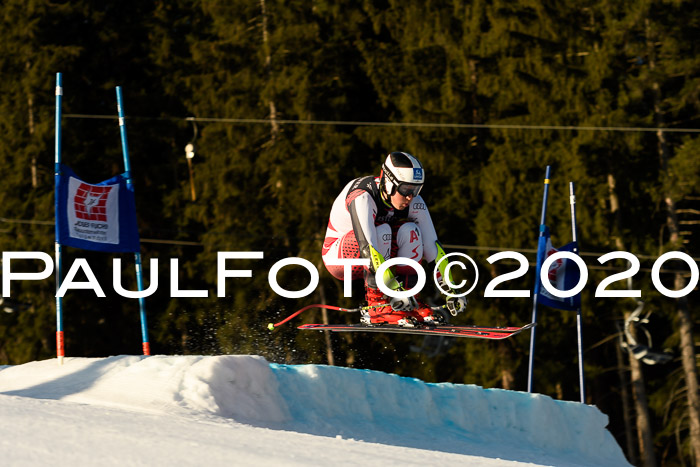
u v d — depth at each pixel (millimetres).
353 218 9188
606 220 34375
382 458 6527
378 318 9281
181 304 38500
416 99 36281
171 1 43094
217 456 6027
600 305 35500
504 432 12180
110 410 7871
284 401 9859
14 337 38375
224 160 37750
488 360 34125
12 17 39688
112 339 40125
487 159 36906
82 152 40625
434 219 35969
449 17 36906
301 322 35750
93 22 41344
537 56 35312
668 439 37688
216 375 9078
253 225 37312
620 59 36000
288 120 37469
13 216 39000
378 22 37688
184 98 40875
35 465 5543
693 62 33906
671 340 34781
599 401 38500
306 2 37531
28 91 39375
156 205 41781
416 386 11773
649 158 36188
